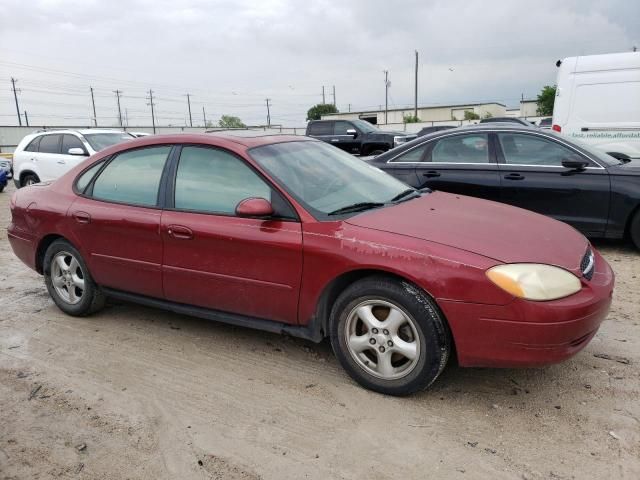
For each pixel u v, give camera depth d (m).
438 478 2.56
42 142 12.55
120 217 4.12
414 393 3.25
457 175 6.77
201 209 3.82
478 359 3.00
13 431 3.03
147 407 3.23
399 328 3.16
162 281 4.01
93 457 2.79
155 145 4.19
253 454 2.77
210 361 3.80
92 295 4.52
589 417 2.99
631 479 2.50
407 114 73.94
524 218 3.70
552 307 2.83
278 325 3.63
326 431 2.94
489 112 72.38
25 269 6.32
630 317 4.36
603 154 6.53
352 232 3.27
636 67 8.86
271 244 3.45
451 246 3.05
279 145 4.07
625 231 6.23
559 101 9.59
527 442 2.80
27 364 3.83
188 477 2.62
